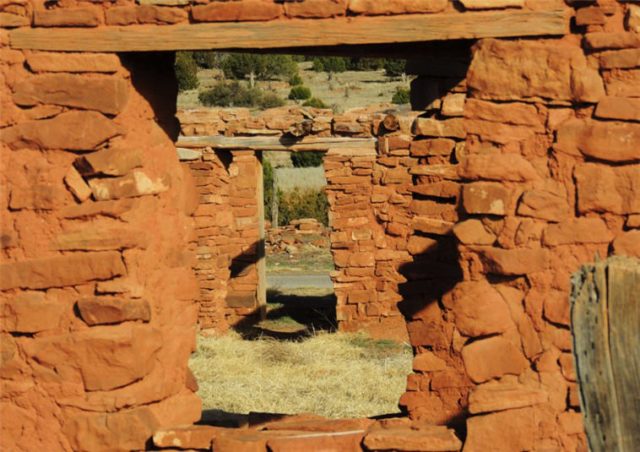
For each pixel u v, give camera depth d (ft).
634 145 18.10
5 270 19.79
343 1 18.99
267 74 207.82
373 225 54.44
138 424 19.44
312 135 55.21
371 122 54.70
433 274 23.99
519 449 18.22
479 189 18.65
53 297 19.83
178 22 19.62
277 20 19.25
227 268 56.75
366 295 54.49
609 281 11.85
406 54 20.68
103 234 19.61
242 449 19.06
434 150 26.18
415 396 23.77
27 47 19.89
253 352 48.08
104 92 19.76
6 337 19.88
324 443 19.12
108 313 19.53
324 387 39.91
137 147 20.40
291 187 123.95
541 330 18.51
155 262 20.62
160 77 21.70
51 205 19.74
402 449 18.65
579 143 18.33
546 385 18.43
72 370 19.52
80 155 19.89
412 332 23.93
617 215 18.25
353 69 231.30
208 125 55.36
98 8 19.81
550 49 18.44
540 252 18.43
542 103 18.53
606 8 18.24
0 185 19.92
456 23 18.63
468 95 18.94
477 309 18.65
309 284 79.30
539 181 18.54
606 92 18.30
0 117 19.92
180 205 22.17
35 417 19.67
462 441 18.62
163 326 20.76
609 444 12.07
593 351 12.02
